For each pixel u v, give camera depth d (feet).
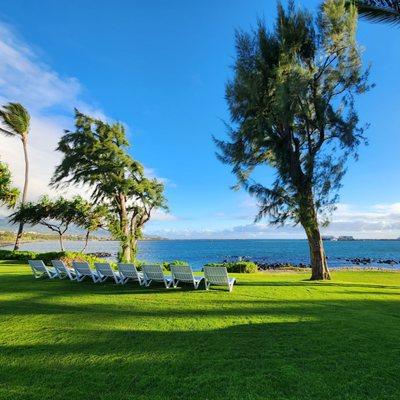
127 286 41.16
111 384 14.33
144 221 91.76
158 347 18.79
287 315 26.03
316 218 53.26
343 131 51.47
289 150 54.24
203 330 22.04
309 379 14.53
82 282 44.73
